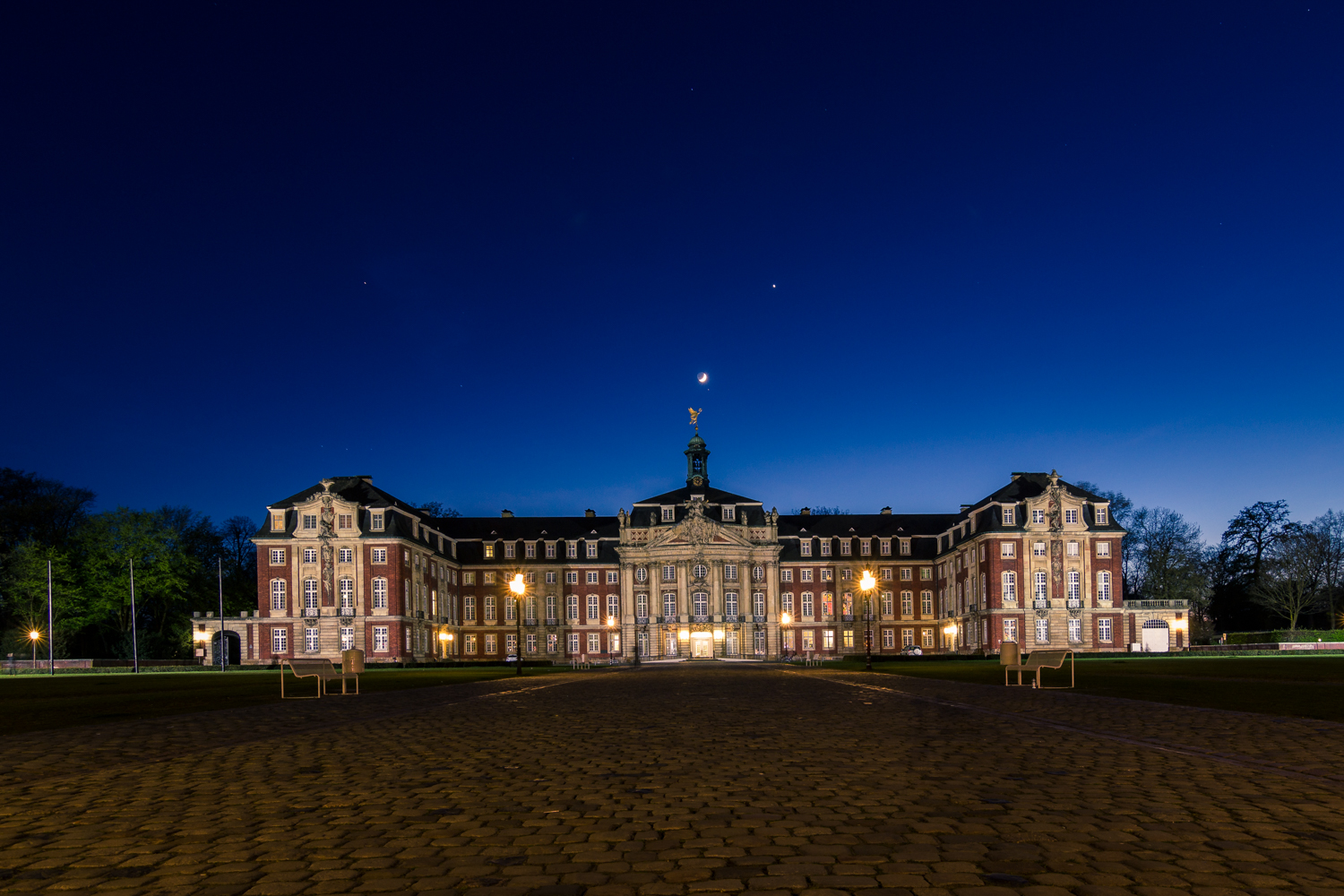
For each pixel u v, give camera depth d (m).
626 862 8.75
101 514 105.50
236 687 42.97
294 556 102.38
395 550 102.00
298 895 7.88
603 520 132.50
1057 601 104.00
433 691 38.31
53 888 8.14
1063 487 105.69
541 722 22.45
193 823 10.60
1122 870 8.28
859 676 47.72
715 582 121.81
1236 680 36.09
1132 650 103.88
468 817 10.75
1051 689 32.38
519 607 62.94
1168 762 14.23
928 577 127.00
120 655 100.19
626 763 14.83
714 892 7.84
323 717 24.59
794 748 16.47
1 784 13.37
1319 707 23.34
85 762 15.56
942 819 10.30
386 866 8.70
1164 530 125.00
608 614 125.81
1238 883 7.88
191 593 113.69
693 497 123.12
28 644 100.19
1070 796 11.53
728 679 47.84
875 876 8.19
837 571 126.38
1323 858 8.62
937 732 18.80
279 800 11.90
